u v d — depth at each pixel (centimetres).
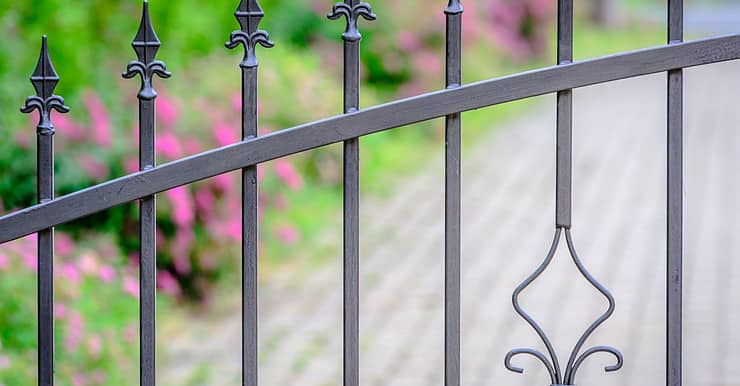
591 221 984
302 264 851
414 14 1388
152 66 259
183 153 735
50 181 262
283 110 973
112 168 711
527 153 1282
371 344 677
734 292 761
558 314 729
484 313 736
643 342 664
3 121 686
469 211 1024
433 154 1278
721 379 595
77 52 779
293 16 1286
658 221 978
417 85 1375
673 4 258
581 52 2166
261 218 863
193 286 746
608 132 1396
